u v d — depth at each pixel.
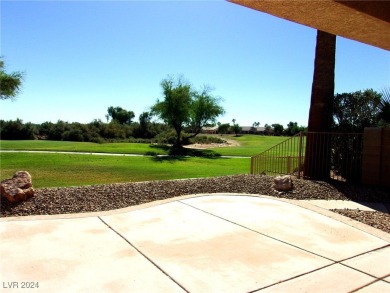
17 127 52.97
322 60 10.37
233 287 3.15
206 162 25.38
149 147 40.34
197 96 42.50
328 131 10.46
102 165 20.72
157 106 40.38
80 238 4.41
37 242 4.24
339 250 4.13
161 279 3.30
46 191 6.76
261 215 5.68
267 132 95.75
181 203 6.45
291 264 3.69
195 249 4.09
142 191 7.21
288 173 11.73
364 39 4.56
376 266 3.68
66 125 55.16
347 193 7.99
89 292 3.03
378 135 8.65
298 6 3.48
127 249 4.06
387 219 5.65
